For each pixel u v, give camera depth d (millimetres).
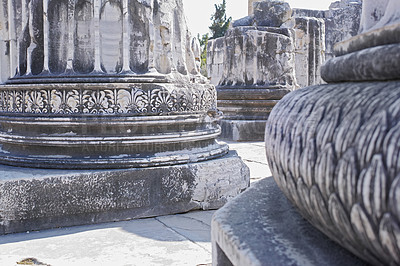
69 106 4082
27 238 3508
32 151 4219
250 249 1282
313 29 13578
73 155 4109
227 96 10547
